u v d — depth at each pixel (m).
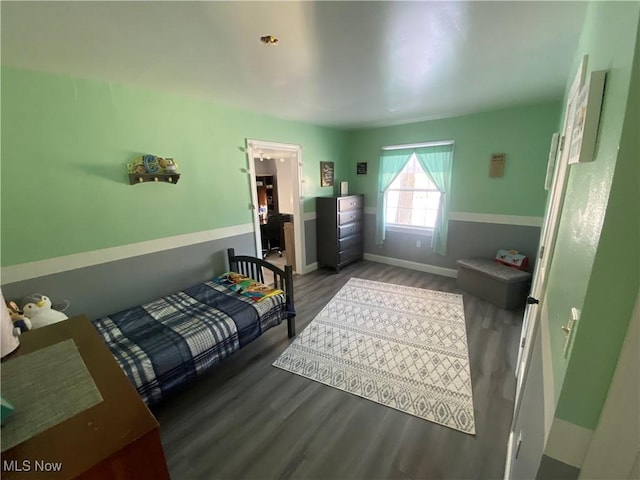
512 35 1.49
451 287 3.76
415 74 2.07
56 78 1.88
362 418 1.78
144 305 2.38
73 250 2.06
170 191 2.57
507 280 3.01
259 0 1.14
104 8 1.17
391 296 3.52
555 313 0.94
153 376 1.69
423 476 1.43
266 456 1.55
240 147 3.13
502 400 1.89
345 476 1.44
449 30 1.43
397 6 1.21
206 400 1.95
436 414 1.79
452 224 4.04
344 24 1.35
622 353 0.52
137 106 2.28
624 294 0.51
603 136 0.62
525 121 3.25
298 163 4.01
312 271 4.54
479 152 3.63
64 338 1.05
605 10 0.80
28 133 1.80
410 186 4.43
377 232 4.81
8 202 1.77
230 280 2.86
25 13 1.18
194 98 2.62
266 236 5.66
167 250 2.61
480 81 2.26
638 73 0.45
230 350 2.10
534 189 3.32
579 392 0.58
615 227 0.50
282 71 1.96
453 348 2.45
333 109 3.14
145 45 1.52
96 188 2.12
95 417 0.70
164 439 1.66
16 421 0.68
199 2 1.14
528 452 0.98
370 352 2.42
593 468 0.60
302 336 2.68
